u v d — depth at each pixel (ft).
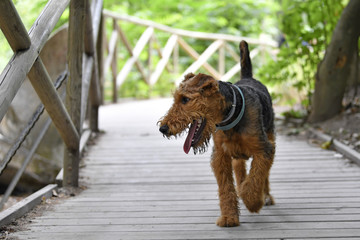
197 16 46.44
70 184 14.12
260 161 9.98
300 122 21.74
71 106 14.05
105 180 15.03
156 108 29.66
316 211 11.04
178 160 17.19
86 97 15.89
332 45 19.90
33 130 18.99
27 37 9.66
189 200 12.53
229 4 48.60
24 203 11.62
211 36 39.47
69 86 13.98
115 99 32.27
